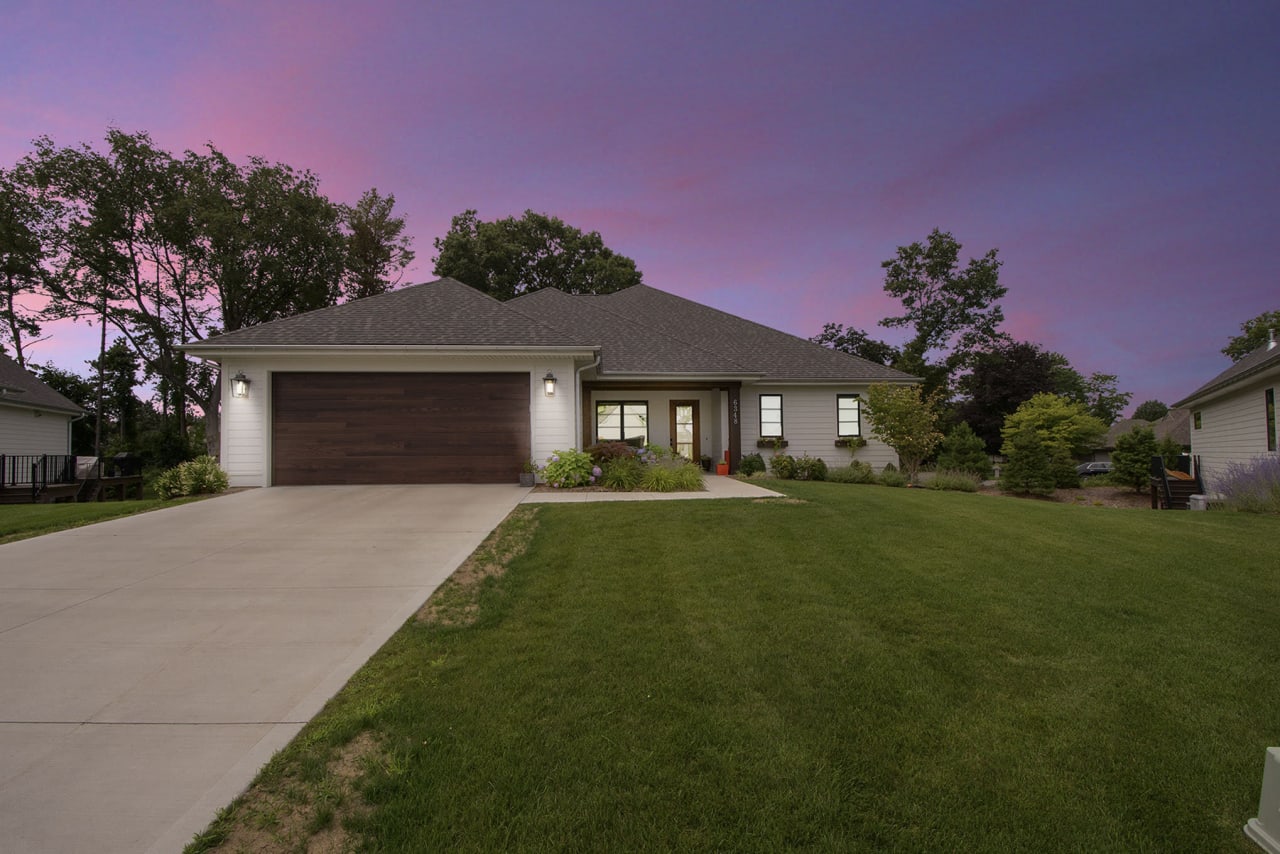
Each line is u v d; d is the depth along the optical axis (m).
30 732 2.80
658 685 3.28
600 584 5.18
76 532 7.33
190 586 5.15
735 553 6.25
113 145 23.08
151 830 2.12
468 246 32.59
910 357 32.84
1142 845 2.07
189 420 31.16
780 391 17.66
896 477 15.44
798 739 2.73
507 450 12.17
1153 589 5.11
